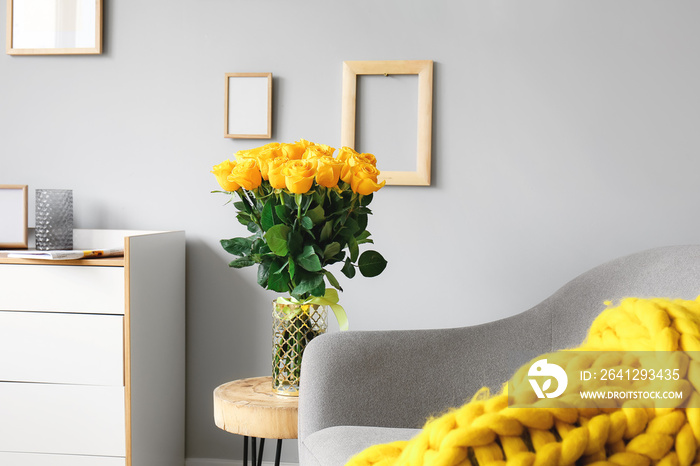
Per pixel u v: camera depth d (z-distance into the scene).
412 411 1.23
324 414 1.19
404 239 1.92
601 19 1.86
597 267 1.38
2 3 2.01
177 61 1.97
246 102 1.93
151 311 1.71
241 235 1.97
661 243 1.85
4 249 1.88
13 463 1.60
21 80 2.01
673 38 1.84
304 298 1.41
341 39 1.92
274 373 1.44
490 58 1.89
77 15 1.98
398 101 1.90
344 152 1.35
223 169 1.34
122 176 1.99
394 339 1.26
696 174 1.84
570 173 1.88
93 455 1.59
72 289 1.58
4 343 1.60
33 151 2.01
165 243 1.80
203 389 2.00
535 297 1.89
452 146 1.90
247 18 1.95
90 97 2.00
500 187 1.89
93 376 1.58
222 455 2.00
